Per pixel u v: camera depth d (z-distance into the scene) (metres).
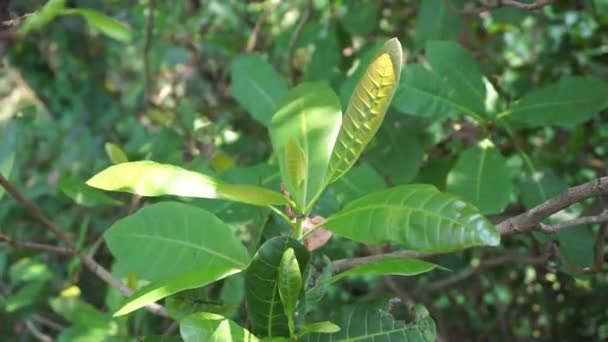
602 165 1.31
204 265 0.64
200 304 0.71
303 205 0.60
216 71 1.75
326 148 0.63
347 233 0.58
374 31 1.36
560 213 0.82
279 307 0.58
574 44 1.44
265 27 1.61
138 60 2.03
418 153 1.04
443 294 1.61
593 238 0.83
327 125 0.64
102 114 2.11
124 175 0.57
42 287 1.23
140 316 0.99
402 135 1.04
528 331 1.64
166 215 0.66
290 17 1.57
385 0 1.44
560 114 0.88
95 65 2.15
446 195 0.55
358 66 0.91
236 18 1.75
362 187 0.83
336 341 0.61
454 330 1.57
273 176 0.86
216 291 1.06
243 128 1.47
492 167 0.85
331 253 1.06
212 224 0.66
